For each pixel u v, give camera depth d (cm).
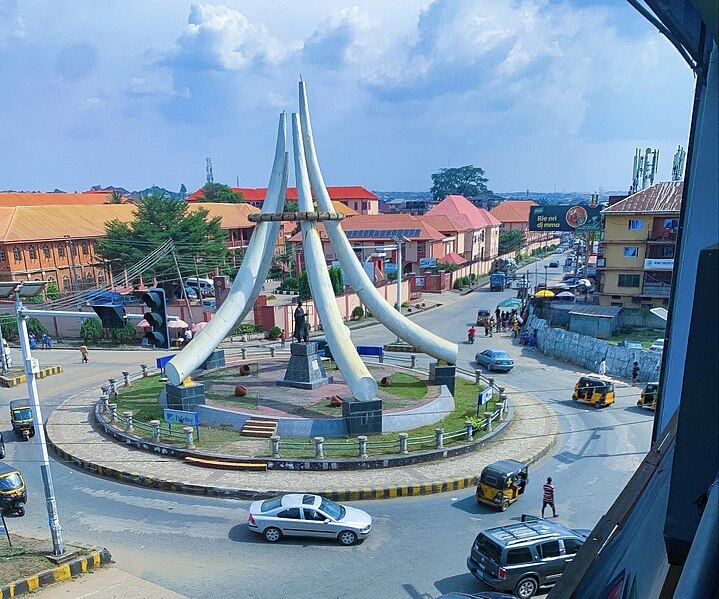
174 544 1553
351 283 2695
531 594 1327
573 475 2011
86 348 3884
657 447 421
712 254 263
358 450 2084
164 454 2120
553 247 12294
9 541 1530
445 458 2108
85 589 1342
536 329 4169
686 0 501
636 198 4850
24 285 1380
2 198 7262
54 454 2214
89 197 8812
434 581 1390
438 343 2761
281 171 2680
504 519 1703
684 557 286
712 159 558
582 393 2827
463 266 7231
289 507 1576
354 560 1480
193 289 5588
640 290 4753
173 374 2373
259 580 1388
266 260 2719
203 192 11138
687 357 276
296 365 2681
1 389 3206
